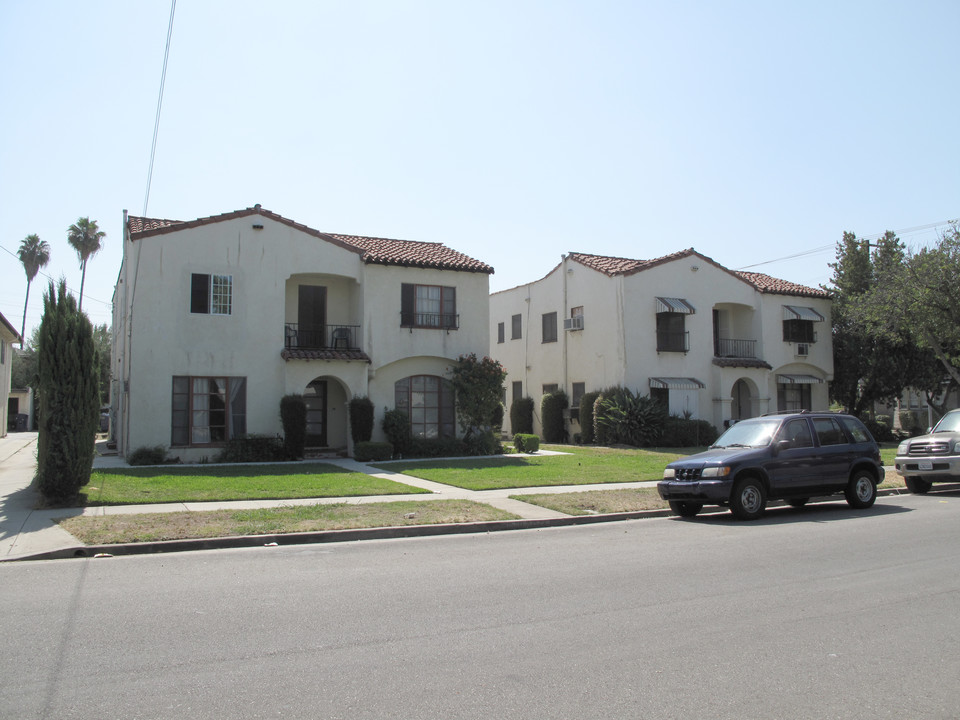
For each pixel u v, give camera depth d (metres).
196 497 14.16
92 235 56.88
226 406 22.66
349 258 24.75
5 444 31.28
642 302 31.00
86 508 13.16
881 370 34.34
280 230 23.80
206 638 6.07
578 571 8.70
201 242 22.73
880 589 7.72
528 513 13.31
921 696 4.92
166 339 22.08
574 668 5.39
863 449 14.38
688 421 29.89
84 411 13.65
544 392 35.41
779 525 12.30
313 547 10.58
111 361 35.28
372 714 4.57
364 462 22.41
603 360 31.52
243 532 11.06
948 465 16.47
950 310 28.72
